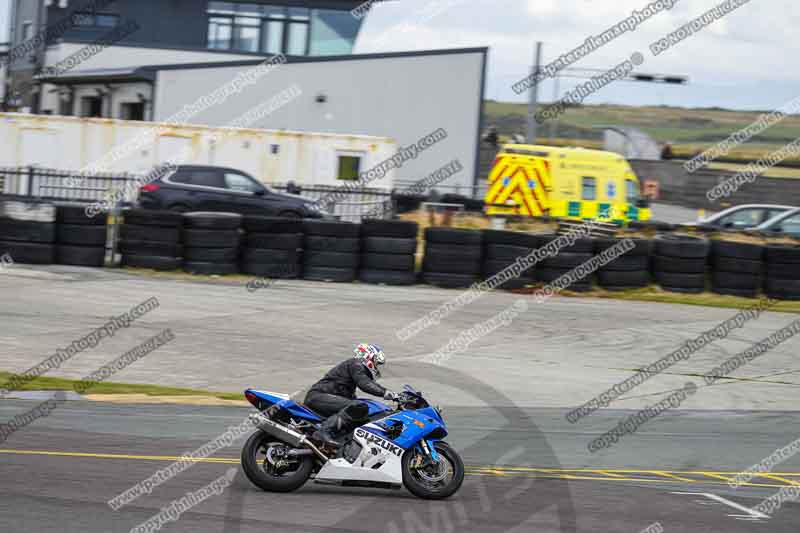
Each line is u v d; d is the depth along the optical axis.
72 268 44.97
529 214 61.47
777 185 106.25
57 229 45.44
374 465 17.52
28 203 51.78
